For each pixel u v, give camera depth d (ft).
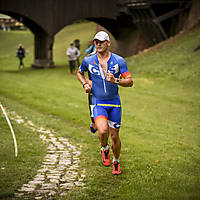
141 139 48.75
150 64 135.44
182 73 116.57
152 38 199.21
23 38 331.98
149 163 36.06
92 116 31.19
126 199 25.11
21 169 31.07
